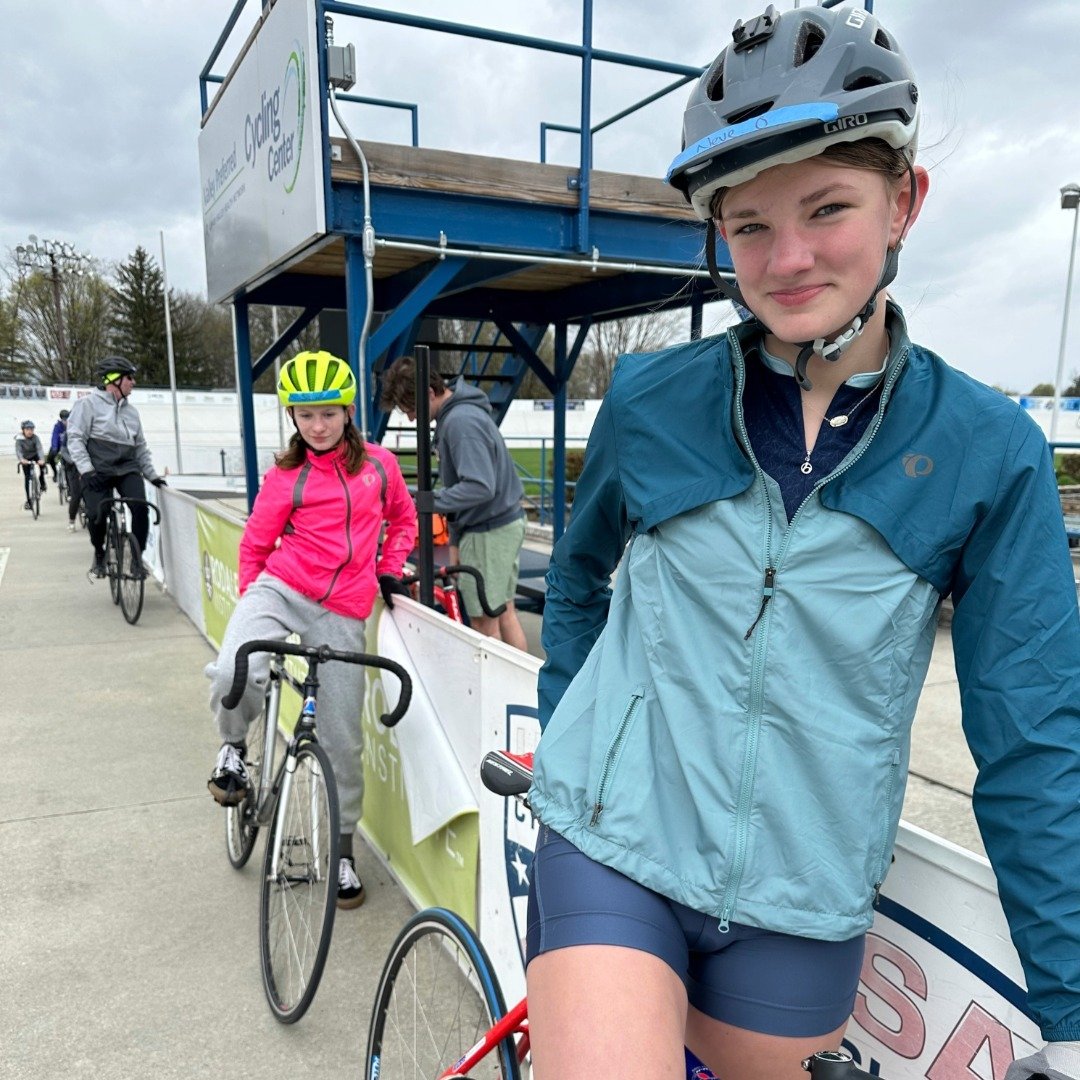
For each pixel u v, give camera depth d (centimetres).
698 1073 112
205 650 596
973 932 109
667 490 107
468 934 159
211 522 568
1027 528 91
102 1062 218
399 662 281
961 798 356
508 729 214
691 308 579
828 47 91
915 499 94
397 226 413
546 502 1427
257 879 303
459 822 245
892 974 122
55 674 541
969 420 94
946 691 483
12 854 319
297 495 273
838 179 90
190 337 5253
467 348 670
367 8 376
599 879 101
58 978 250
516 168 431
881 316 100
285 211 437
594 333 2317
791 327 95
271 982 238
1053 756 85
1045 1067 81
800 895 97
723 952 104
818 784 96
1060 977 81
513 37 410
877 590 95
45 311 4978
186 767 398
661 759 104
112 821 345
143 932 272
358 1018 233
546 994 96
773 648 97
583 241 445
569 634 140
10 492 1994
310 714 244
